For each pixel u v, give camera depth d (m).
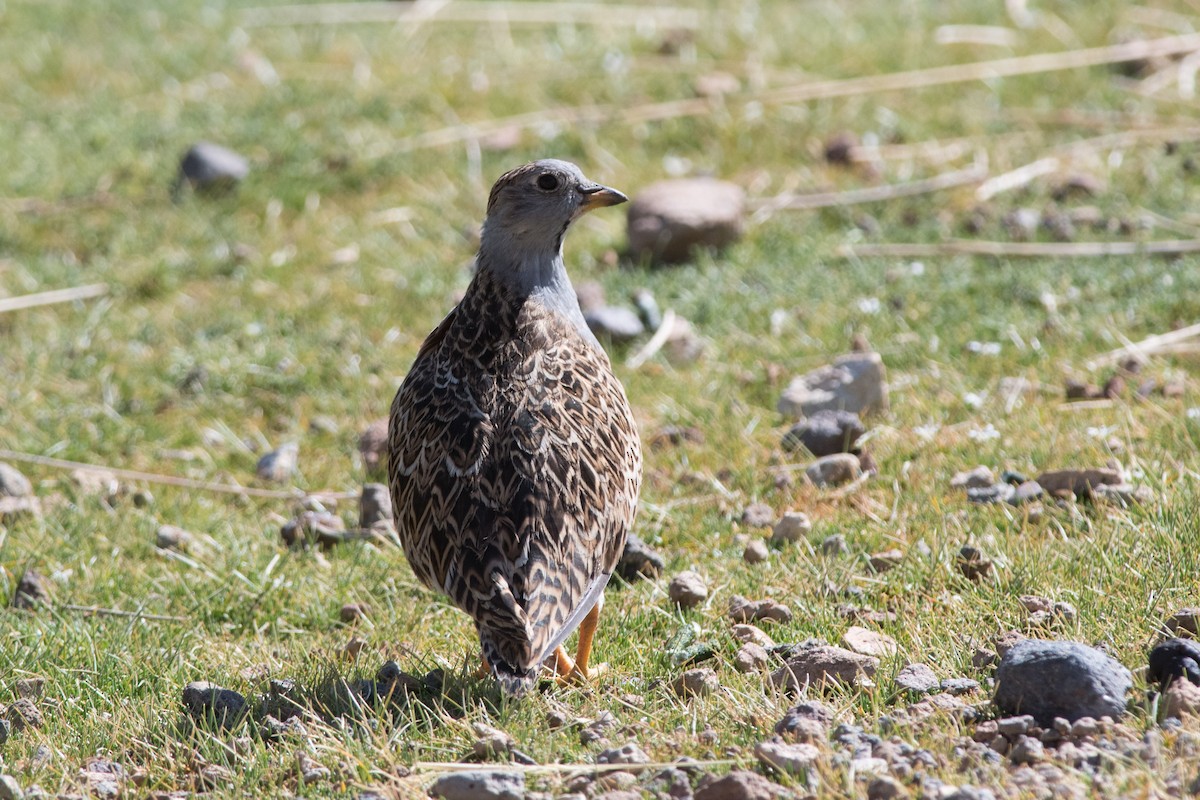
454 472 7.80
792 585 9.30
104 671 8.75
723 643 8.59
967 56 19.64
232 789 7.09
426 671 8.55
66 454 12.88
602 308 14.49
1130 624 7.90
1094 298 13.98
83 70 20.69
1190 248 14.67
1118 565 8.62
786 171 17.70
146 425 13.45
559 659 8.47
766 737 7.14
